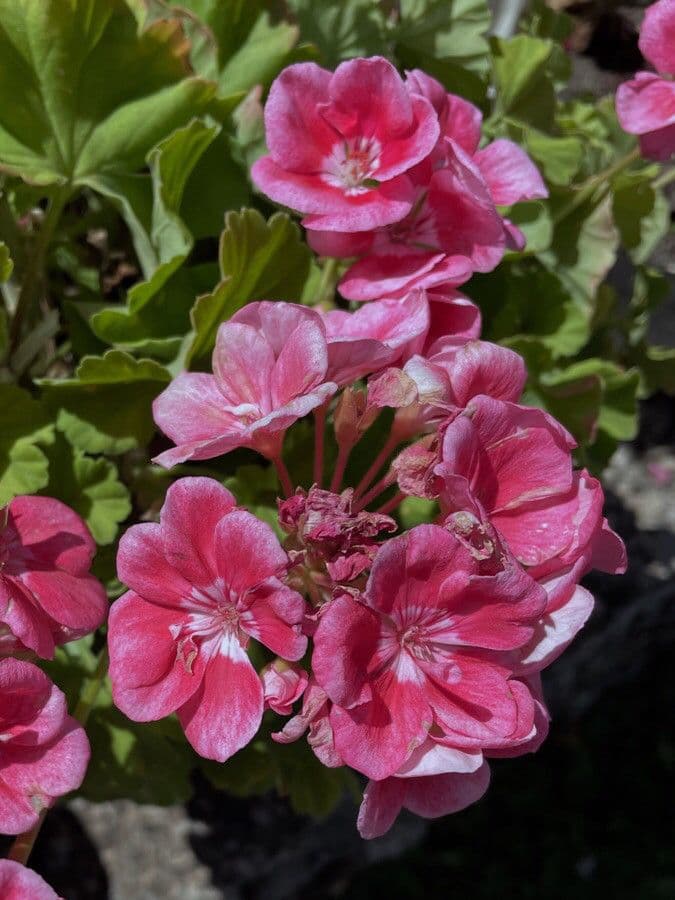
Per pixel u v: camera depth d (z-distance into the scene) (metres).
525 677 0.31
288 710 0.29
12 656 0.30
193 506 0.29
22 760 0.29
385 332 0.33
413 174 0.35
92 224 0.44
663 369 0.56
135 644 0.30
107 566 0.40
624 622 0.80
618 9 0.78
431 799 0.30
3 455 0.37
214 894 0.65
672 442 0.93
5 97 0.38
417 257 0.35
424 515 0.41
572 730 0.83
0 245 0.35
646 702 0.85
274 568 0.28
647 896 0.75
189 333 0.40
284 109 0.34
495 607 0.29
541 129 0.48
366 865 0.73
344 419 0.31
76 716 0.35
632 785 0.81
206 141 0.39
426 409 0.31
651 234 0.56
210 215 0.41
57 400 0.39
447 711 0.29
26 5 0.37
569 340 0.45
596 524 0.30
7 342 0.40
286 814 0.68
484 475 0.30
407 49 0.46
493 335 0.44
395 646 0.29
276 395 0.31
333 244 0.36
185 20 0.41
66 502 0.39
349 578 0.28
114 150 0.39
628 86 0.39
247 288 0.39
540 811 0.79
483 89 0.47
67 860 0.65
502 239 0.35
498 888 0.74
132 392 0.39
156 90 0.39
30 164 0.39
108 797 0.44
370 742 0.28
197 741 0.29
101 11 0.38
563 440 0.30
